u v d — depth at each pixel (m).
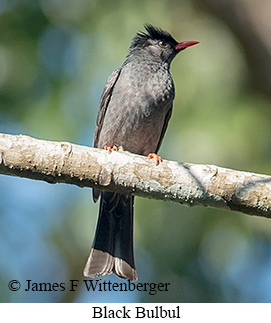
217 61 13.06
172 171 8.74
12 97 12.99
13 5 13.48
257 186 8.62
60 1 13.51
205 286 12.64
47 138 12.62
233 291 12.70
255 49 13.35
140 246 12.40
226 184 8.65
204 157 11.99
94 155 8.66
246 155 12.16
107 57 12.98
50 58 13.16
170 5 13.76
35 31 13.31
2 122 12.87
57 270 13.32
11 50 13.21
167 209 12.38
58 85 12.95
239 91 13.03
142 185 8.72
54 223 13.23
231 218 12.43
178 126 12.45
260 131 12.47
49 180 8.62
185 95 12.67
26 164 8.48
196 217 12.41
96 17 13.35
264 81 13.25
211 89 12.72
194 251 12.50
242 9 13.45
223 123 12.29
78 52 13.17
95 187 8.73
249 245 12.56
